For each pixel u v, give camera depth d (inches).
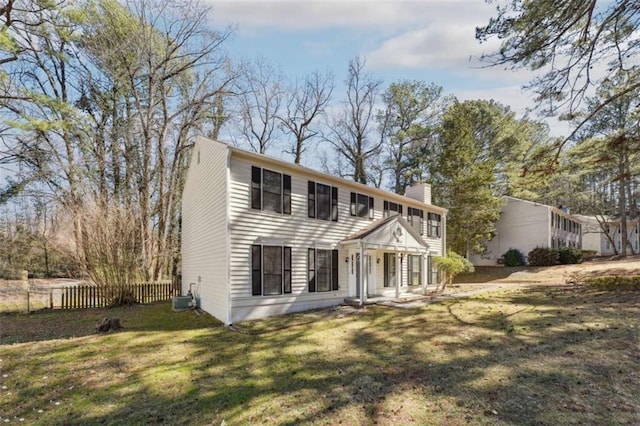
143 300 564.4
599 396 164.1
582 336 256.2
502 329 295.0
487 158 966.4
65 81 727.1
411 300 496.1
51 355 259.0
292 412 160.4
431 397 171.3
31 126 459.8
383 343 271.4
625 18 303.0
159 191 813.9
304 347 266.5
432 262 683.4
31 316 440.1
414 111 1091.3
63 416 165.0
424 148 1077.8
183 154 884.6
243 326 347.3
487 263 1042.7
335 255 486.0
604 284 507.2
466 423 145.3
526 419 146.5
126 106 776.9
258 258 390.3
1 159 616.7
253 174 394.9
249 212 386.6
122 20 709.3
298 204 440.8
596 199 1098.1
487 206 845.2
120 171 742.5
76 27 614.2
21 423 159.6
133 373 218.7
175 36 784.3
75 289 507.8
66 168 636.1
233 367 224.5
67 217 524.4
